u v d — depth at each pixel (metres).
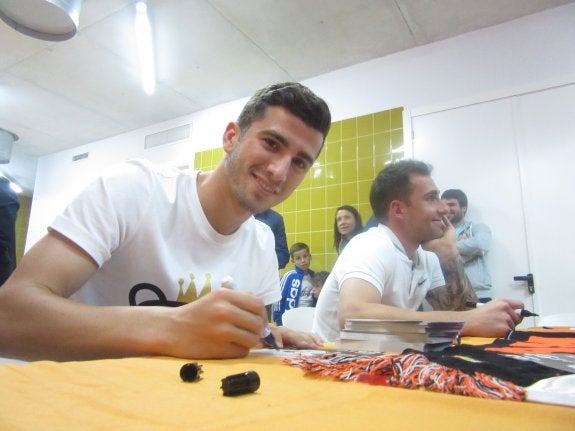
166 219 0.87
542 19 2.41
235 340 0.50
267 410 0.25
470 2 2.35
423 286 1.33
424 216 1.20
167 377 0.35
